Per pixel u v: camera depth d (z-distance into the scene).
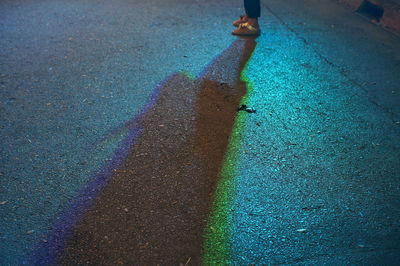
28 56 5.16
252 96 4.39
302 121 4.01
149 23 6.30
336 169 3.38
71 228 2.74
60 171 3.26
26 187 3.10
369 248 2.65
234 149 3.54
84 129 3.78
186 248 2.60
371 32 6.32
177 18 6.54
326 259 2.55
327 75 4.95
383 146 3.71
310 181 3.23
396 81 4.91
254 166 3.35
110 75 4.73
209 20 6.49
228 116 4.02
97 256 2.54
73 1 7.27
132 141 3.61
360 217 2.90
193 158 3.41
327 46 5.74
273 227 2.78
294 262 2.53
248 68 5.01
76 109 4.08
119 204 2.94
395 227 2.83
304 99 4.40
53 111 4.04
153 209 2.90
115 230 2.72
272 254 2.58
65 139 3.64
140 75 4.74
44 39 5.67
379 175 3.34
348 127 3.96
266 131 3.81
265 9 7.02
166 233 2.71
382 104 4.40
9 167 3.30
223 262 2.51
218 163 3.37
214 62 5.12
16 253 2.57
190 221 2.80
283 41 5.81
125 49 5.40
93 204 2.94
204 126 3.84
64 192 3.05
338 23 6.60
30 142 3.60
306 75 4.91
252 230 2.75
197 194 3.04
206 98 4.31
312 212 2.92
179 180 3.17
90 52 5.29
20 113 4.00
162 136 3.68
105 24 6.23
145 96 4.32
